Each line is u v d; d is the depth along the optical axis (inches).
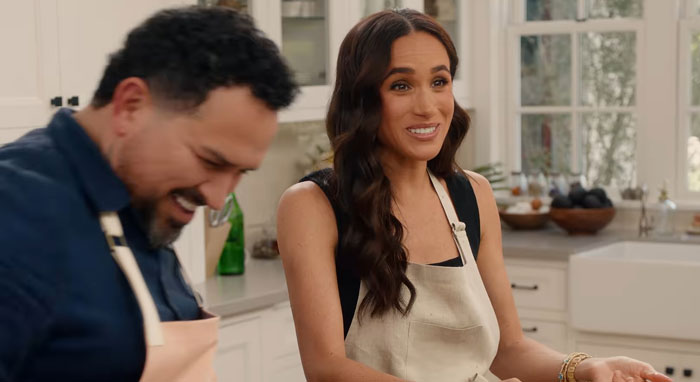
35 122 113.9
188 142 46.9
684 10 186.5
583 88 194.7
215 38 46.5
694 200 185.5
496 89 201.0
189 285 57.0
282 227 76.6
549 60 197.2
